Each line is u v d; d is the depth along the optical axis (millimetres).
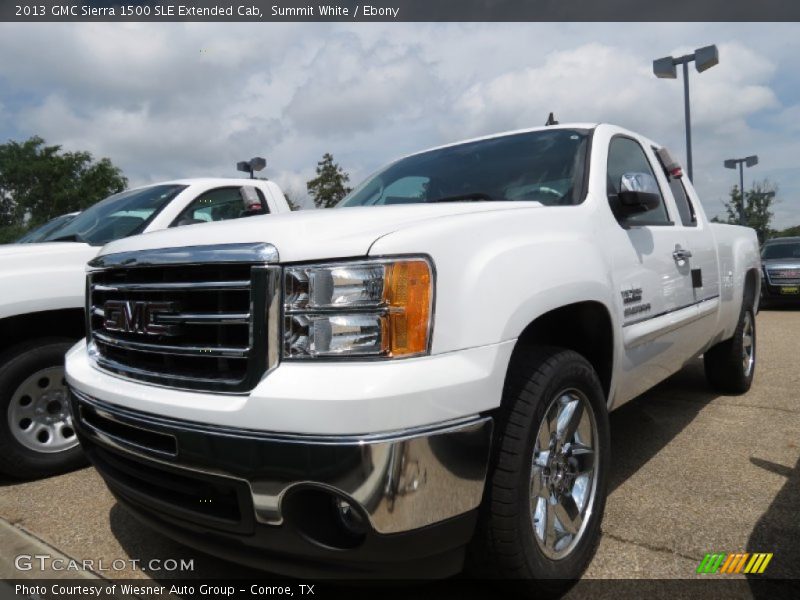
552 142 3209
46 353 3623
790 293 12469
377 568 1770
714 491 2996
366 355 1706
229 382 1825
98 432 2246
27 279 3506
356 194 3652
